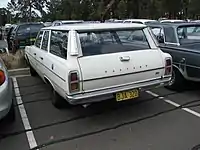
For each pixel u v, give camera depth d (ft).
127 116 15.46
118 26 15.19
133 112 16.02
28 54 24.29
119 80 13.67
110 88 13.56
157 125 14.11
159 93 19.49
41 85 22.84
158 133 13.21
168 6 157.69
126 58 13.78
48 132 13.70
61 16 221.25
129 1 135.03
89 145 12.26
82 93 12.98
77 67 12.84
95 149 11.90
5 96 12.34
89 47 13.78
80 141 12.66
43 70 17.74
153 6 153.69
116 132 13.47
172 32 20.53
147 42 15.48
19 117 15.70
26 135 13.44
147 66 14.38
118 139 12.74
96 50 13.84
